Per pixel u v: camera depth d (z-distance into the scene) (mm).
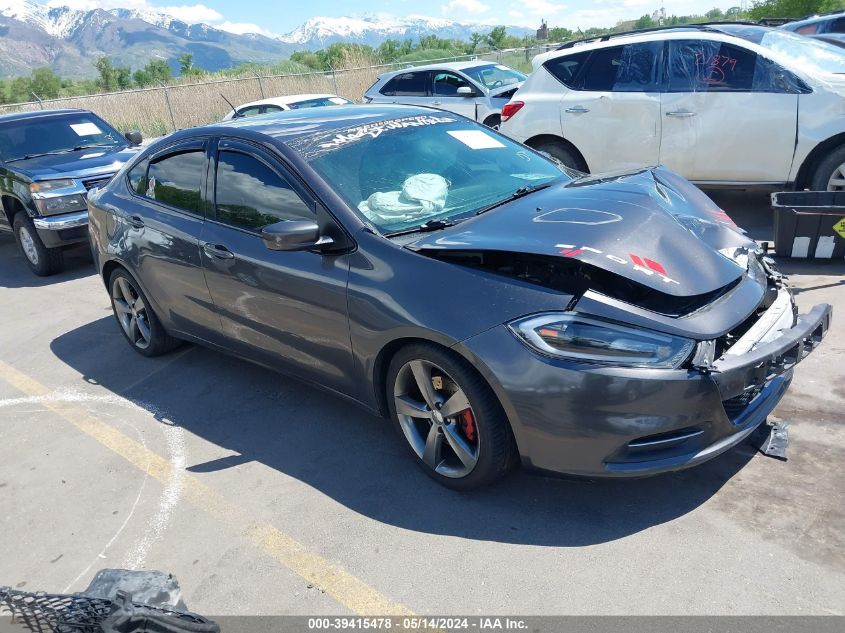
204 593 2652
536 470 2768
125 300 5047
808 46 6273
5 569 2934
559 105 7027
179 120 22391
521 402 2621
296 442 3664
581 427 2562
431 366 2934
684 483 2955
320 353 3402
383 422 3762
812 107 5863
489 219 3180
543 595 2441
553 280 2789
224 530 3010
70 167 7523
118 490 3414
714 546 2576
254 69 29484
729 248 3127
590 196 3307
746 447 3150
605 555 2594
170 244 4129
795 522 2648
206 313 4082
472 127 4207
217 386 4449
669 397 2496
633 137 6652
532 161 4086
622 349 2516
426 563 2664
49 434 4074
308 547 2840
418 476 3232
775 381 3010
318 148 3561
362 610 2480
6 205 7754
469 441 2945
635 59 6617
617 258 2727
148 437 3910
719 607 2305
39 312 6496
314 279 3242
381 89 13203
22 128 8297
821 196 5270
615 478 2613
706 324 2596
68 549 3016
